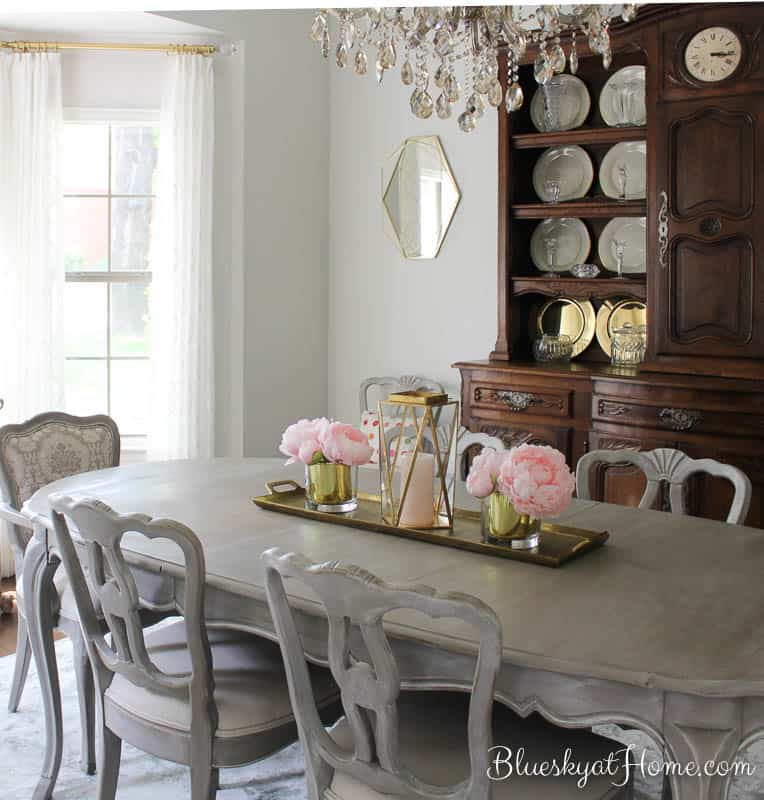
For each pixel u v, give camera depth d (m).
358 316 5.11
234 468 3.13
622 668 1.51
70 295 4.81
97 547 1.96
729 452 3.47
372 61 4.89
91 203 4.80
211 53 4.64
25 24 4.47
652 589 1.88
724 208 3.54
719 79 3.51
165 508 2.55
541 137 4.09
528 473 2.01
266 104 4.86
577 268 4.15
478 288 4.62
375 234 4.99
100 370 4.88
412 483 2.27
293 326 5.09
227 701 2.00
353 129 5.04
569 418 3.92
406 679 1.73
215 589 2.01
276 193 4.95
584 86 4.12
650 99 3.68
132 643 1.97
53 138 4.48
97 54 4.62
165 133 4.62
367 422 4.56
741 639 1.63
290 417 5.12
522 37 2.55
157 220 4.66
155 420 4.72
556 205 4.07
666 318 3.71
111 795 2.19
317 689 2.10
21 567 2.97
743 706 1.49
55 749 2.48
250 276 4.89
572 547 2.11
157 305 4.68
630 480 3.73
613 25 3.72
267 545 2.19
